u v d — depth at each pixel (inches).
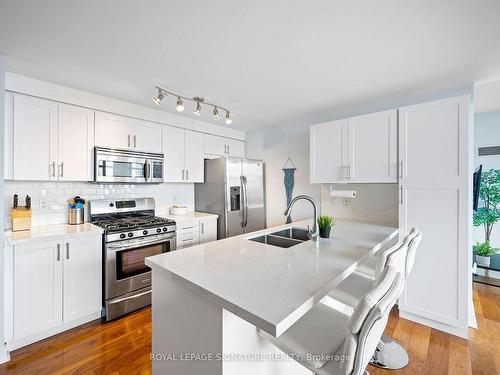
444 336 80.7
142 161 114.0
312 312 52.7
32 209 95.1
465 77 84.6
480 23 55.7
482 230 136.3
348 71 80.3
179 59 72.6
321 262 54.9
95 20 54.9
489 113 131.6
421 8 51.3
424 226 84.8
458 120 78.6
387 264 42.6
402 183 88.7
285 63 75.1
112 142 105.2
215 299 39.0
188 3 49.9
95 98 99.7
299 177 142.2
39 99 86.6
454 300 80.1
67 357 71.5
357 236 81.3
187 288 45.2
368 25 57.0
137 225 100.5
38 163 86.5
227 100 107.3
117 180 105.5
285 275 47.1
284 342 43.8
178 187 146.1
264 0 49.3
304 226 97.7
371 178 98.2
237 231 141.6
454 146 79.3
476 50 67.4
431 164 83.4
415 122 86.4
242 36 61.4
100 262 90.4
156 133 121.0
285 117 135.0
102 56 70.7
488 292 112.5
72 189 105.3
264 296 38.4
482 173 133.1
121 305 93.5
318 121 132.3
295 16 53.9
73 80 86.7
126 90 95.8
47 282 78.4
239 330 43.7
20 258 73.4
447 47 65.9
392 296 35.3
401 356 71.5
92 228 91.7
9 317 71.9
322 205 130.5
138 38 62.0
